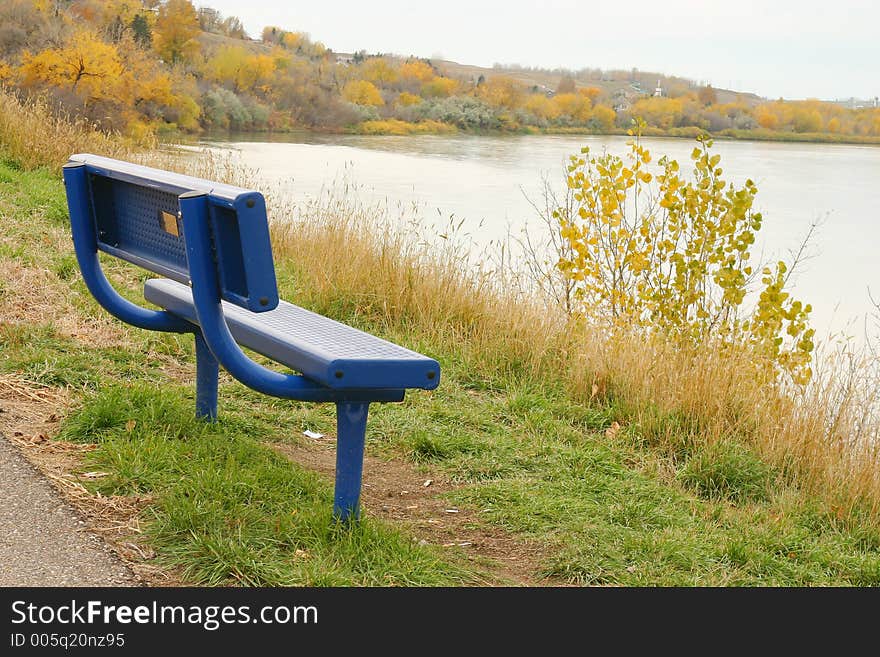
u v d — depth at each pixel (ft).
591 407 19.25
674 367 19.44
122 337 18.49
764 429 17.85
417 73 266.36
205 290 10.46
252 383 10.76
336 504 11.34
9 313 18.69
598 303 24.00
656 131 217.97
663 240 24.30
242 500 11.56
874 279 80.48
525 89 281.13
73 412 13.85
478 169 152.87
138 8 189.06
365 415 11.23
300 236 29.58
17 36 142.31
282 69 228.84
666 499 14.97
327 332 12.09
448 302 23.21
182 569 10.00
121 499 11.26
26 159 36.73
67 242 25.38
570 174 25.32
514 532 12.78
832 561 13.23
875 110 268.62
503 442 16.35
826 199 142.72
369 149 190.08
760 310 23.07
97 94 143.54
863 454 16.62
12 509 10.74
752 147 239.09
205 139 178.81
